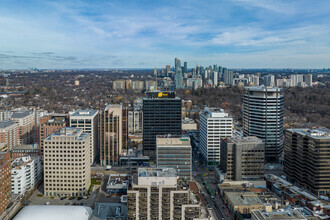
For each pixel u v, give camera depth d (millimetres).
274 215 192750
